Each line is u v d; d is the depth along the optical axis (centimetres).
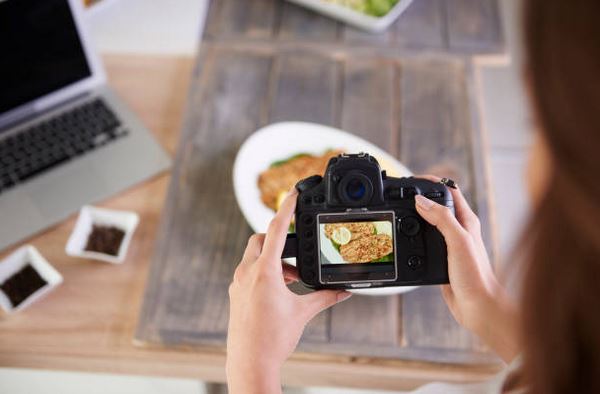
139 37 134
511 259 33
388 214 74
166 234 106
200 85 122
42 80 117
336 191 73
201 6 139
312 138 113
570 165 25
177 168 113
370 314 100
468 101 120
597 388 32
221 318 100
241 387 65
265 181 108
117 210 113
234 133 117
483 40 129
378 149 111
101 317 103
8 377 129
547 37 25
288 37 129
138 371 102
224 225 107
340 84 123
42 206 112
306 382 100
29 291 105
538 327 31
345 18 130
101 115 121
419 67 125
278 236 68
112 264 108
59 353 101
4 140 118
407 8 132
